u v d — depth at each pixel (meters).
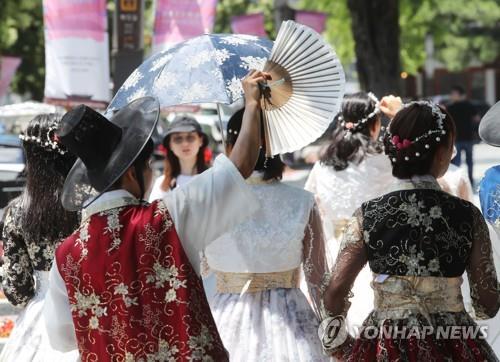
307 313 8.37
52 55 19.94
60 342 6.55
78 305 6.26
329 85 6.98
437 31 51.09
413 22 46.78
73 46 19.89
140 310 6.11
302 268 8.67
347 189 10.17
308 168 35.44
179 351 6.08
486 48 66.00
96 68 20.03
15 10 44.09
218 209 6.23
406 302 6.86
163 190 13.99
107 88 20.20
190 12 20.80
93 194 6.48
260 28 25.38
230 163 6.30
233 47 8.36
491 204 8.03
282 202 8.38
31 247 8.12
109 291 6.16
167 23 20.81
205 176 6.29
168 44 20.83
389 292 6.90
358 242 7.05
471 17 52.94
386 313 6.92
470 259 7.04
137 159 6.48
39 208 8.04
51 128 8.03
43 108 19.47
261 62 8.29
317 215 8.48
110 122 6.37
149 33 49.91
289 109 7.04
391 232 6.92
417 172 7.08
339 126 10.28
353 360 7.04
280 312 8.25
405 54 49.00
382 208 6.99
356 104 10.13
